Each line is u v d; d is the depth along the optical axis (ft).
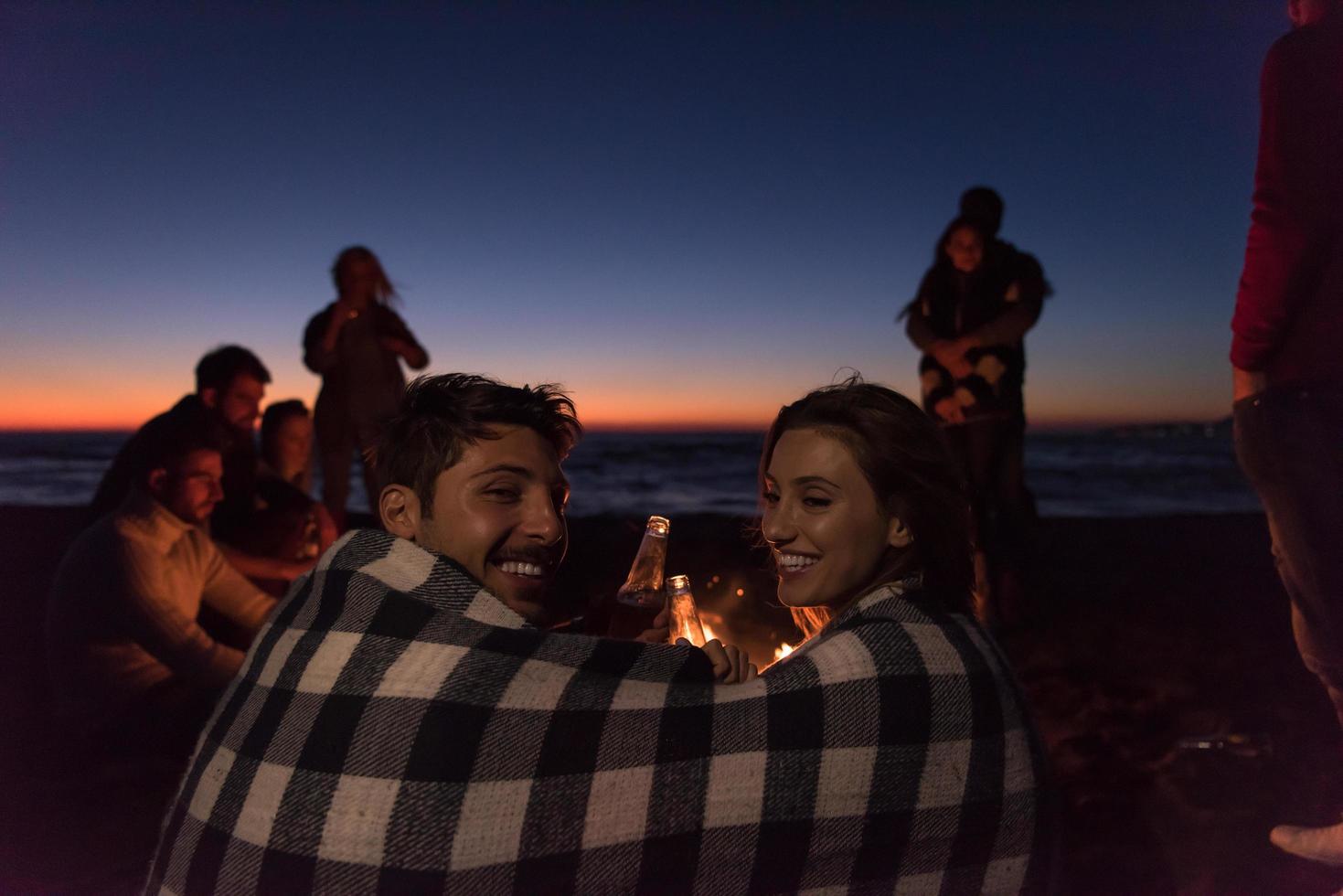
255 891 3.48
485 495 4.16
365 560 3.95
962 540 4.42
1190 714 11.09
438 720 3.51
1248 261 6.53
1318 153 6.10
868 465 4.24
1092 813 8.57
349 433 17.39
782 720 3.76
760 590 16.69
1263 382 6.61
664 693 3.76
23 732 10.62
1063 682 12.46
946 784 3.85
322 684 3.69
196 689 10.29
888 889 3.81
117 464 10.99
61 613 10.21
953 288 14.30
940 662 3.97
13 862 7.75
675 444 163.53
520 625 3.85
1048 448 169.37
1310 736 10.18
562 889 3.51
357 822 3.43
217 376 12.98
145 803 8.96
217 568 11.43
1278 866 7.48
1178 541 27.27
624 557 23.17
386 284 17.28
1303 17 6.55
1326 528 6.27
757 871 3.67
